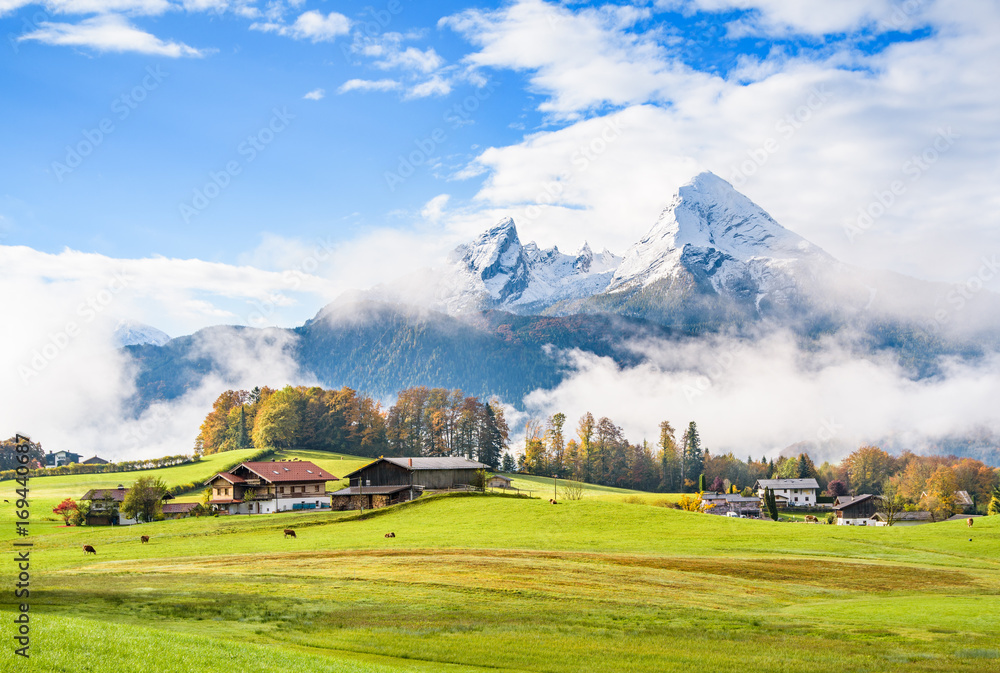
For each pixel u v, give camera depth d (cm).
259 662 2667
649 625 4012
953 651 3516
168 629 3462
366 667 2819
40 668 2262
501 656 3331
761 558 6975
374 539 7900
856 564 6744
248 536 8331
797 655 3422
